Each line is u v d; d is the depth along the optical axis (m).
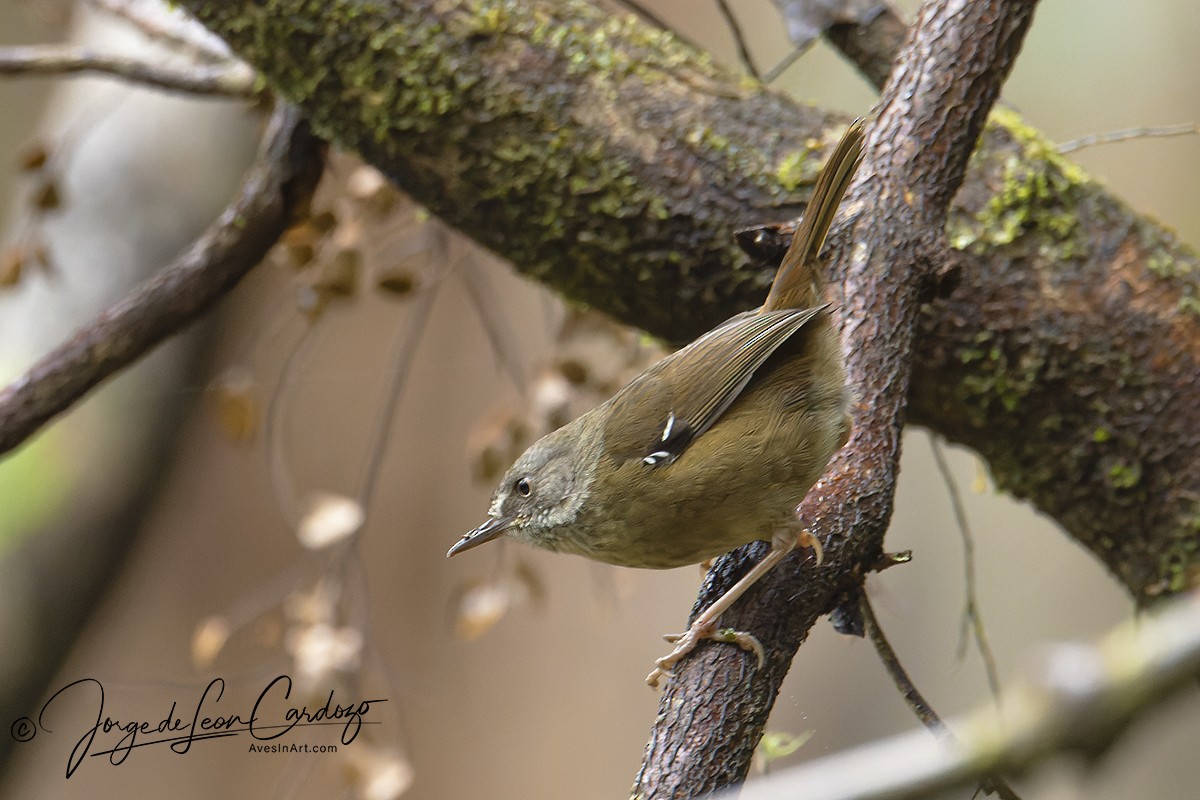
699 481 5.86
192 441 16.23
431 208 7.98
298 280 10.49
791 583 5.58
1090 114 15.57
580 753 16.64
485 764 17.08
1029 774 2.32
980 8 6.44
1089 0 15.54
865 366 5.98
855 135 5.93
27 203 10.45
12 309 12.41
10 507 11.82
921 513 15.83
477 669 17.50
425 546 18.59
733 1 17.39
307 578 13.49
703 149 7.36
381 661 9.77
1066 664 2.28
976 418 7.51
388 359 18.23
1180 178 15.16
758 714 5.26
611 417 6.36
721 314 7.65
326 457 18.72
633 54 7.61
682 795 4.94
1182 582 7.16
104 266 12.54
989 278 7.21
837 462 5.88
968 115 6.35
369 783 9.16
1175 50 15.22
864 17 8.05
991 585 15.29
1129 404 7.19
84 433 12.23
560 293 8.11
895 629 15.52
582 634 16.91
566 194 7.46
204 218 12.95
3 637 11.59
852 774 2.48
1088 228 7.29
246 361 11.30
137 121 13.23
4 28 18.75
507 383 18.20
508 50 7.41
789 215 7.23
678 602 16.55
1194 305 7.16
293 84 7.65
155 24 9.95
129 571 14.59
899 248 6.15
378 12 7.32
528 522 6.66
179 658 18.14
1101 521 7.53
